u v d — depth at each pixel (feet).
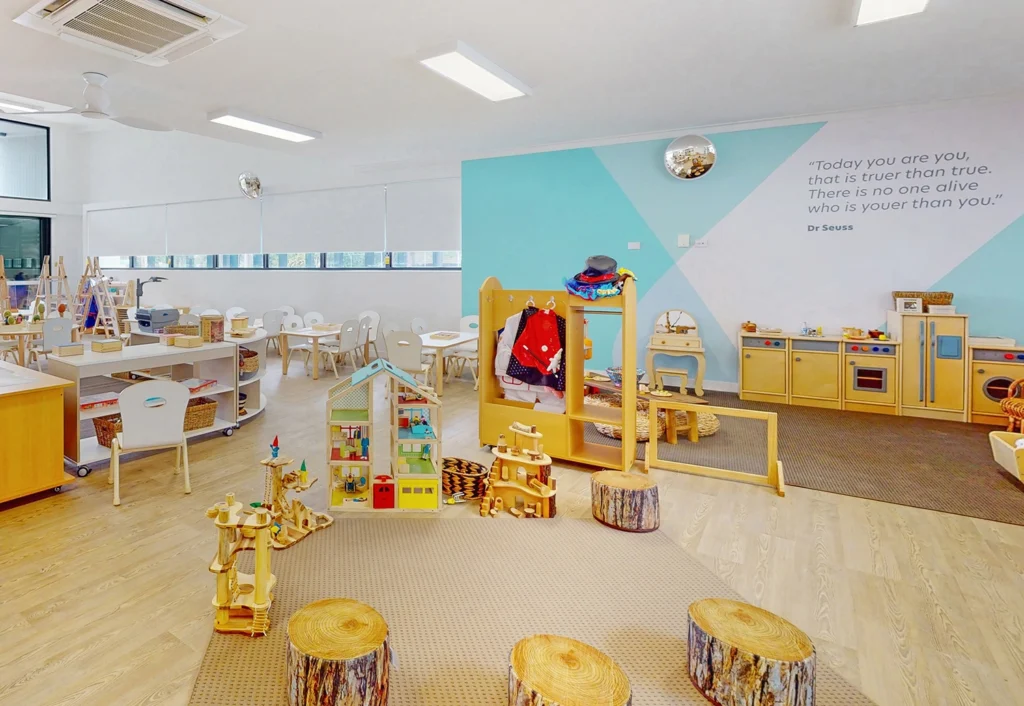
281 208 29.17
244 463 12.08
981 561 8.05
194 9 9.55
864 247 17.11
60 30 10.07
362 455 9.97
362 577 7.59
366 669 4.87
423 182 25.09
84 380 20.80
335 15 10.43
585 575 7.70
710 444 13.51
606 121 18.03
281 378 22.03
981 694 5.49
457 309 24.94
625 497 8.98
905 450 13.05
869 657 6.04
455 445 13.51
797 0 9.95
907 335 16.05
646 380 19.34
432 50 11.76
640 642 6.30
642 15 10.50
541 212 21.83
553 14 10.44
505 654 6.08
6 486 9.39
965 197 15.84
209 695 5.38
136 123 17.12
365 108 16.49
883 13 10.14
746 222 18.57
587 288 11.32
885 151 16.58
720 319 19.27
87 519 9.21
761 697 4.92
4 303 20.71
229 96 15.33
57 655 5.94
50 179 34.78
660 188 19.70
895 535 8.86
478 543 8.61
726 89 14.82
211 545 8.41
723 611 5.66
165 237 33.37
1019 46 12.03
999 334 15.85
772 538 8.79
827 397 17.16
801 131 17.53
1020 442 10.59
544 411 12.25
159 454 12.47
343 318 27.96
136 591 7.16
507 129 19.06
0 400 9.23
